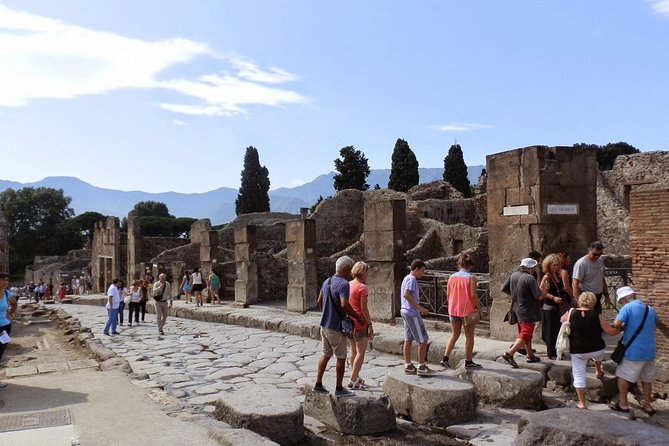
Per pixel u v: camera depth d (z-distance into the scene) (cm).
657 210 905
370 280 1672
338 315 827
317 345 1493
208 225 4741
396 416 877
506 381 901
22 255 9600
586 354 845
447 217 4350
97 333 1864
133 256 4322
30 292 6012
